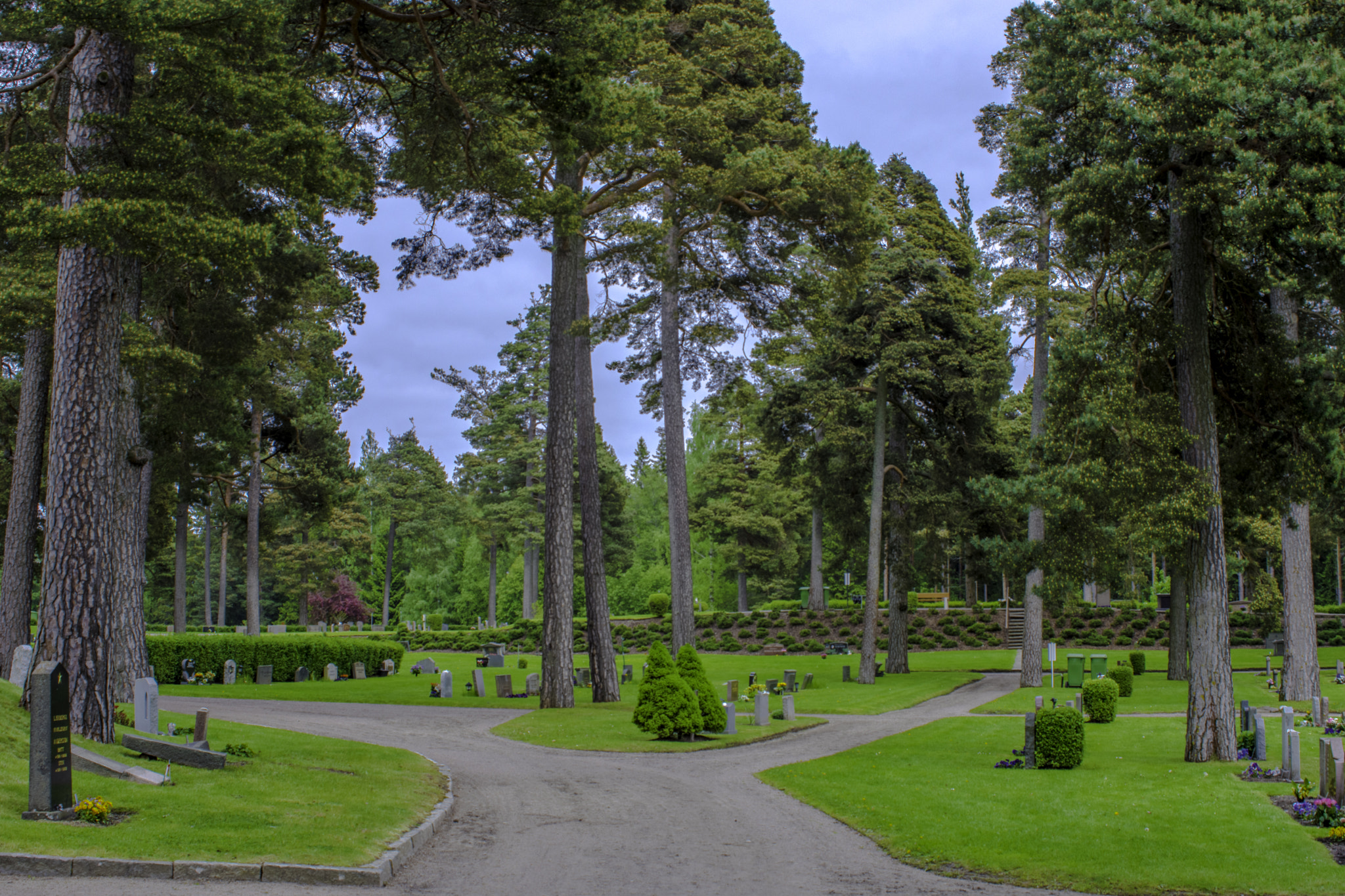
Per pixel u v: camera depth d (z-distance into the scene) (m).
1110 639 49.88
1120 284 18.97
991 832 11.54
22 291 17.75
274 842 9.56
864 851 11.11
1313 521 36.34
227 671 34.41
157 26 12.19
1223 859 10.09
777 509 63.31
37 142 15.20
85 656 12.90
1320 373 18.52
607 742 20.08
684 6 31.30
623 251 26.67
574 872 9.69
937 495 37.34
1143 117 14.98
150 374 19.19
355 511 74.94
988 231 31.78
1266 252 15.30
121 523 21.77
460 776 15.79
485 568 85.06
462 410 69.19
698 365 31.95
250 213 20.80
